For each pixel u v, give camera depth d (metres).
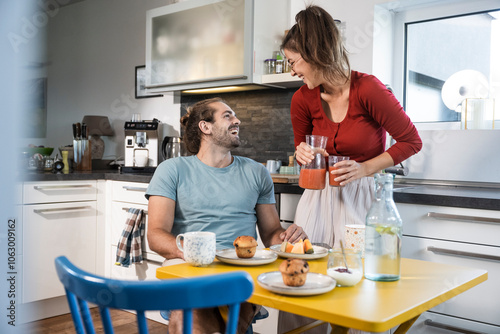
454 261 1.82
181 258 1.48
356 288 1.07
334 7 2.75
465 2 2.51
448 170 2.26
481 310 1.77
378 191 1.16
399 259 1.14
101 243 3.15
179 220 1.74
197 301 0.75
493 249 1.73
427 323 1.90
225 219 1.72
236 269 1.23
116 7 3.92
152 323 2.85
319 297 0.99
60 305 3.00
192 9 3.09
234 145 1.77
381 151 1.75
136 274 2.97
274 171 2.99
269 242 1.77
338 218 1.67
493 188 2.14
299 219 1.74
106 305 0.76
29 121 3.60
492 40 2.46
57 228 2.93
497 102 2.45
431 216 1.85
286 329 1.74
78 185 3.01
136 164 3.41
